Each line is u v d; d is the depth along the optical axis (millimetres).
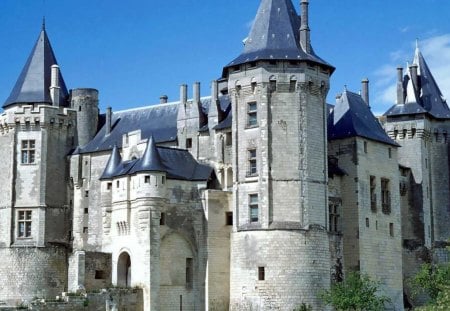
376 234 74500
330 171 72875
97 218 79938
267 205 65062
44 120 81125
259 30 69125
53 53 86312
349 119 75312
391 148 78438
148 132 80688
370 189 74750
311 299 64062
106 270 69000
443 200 85875
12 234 79625
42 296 78375
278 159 65688
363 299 62938
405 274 81500
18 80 84625
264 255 64500
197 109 75625
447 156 86625
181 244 68375
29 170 80625
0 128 82188
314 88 67188
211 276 67938
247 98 67250
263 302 64062
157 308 65750
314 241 65062
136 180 67875
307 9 68750
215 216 69188
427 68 89188
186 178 69688
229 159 71500
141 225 66812
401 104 85750
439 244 84250
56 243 80312
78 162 81688
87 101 84312
